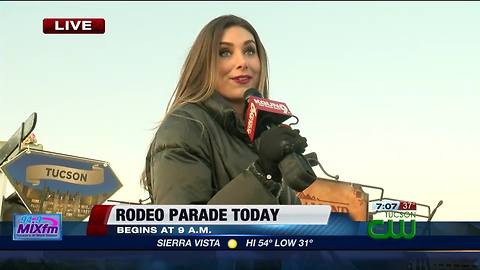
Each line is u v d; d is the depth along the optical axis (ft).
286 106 5.27
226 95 5.57
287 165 4.92
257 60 5.74
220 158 5.38
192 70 5.66
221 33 5.71
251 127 5.14
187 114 5.43
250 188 5.32
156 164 5.33
